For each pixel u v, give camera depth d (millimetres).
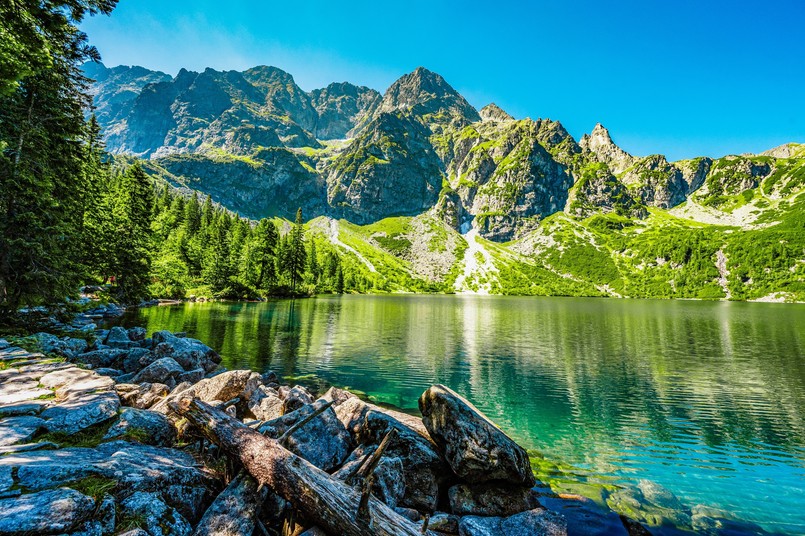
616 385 25438
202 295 82812
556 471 13117
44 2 13195
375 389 23250
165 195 146625
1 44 13344
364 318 66375
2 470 5465
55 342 19953
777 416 19531
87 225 45469
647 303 163750
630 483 12273
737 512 10648
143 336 29438
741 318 81438
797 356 36594
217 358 24438
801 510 10812
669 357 35750
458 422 10039
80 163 29312
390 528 6320
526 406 20938
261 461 7324
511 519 9141
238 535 6164
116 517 5438
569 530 9281
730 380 27047
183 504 6562
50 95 24641
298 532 6805
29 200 22406
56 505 4918
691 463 13969
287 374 25766
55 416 8500
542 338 48094
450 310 95688
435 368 29422
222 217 146500
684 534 9469
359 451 10297
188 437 9492
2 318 21891
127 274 51438
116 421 8891
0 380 11648
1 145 18453
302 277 131125
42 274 22469
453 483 10148
